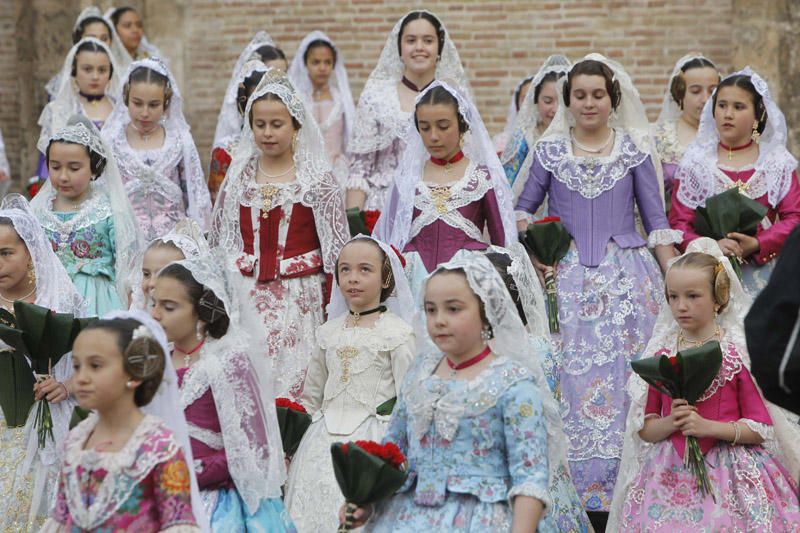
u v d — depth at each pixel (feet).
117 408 18.63
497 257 24.84
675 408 23.49
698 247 25.53
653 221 31.32
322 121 45.34
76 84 42.39
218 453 21.80
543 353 24.93
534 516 18.81
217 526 21.30
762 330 17.47
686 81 37.65
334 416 25.27
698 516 23.44
